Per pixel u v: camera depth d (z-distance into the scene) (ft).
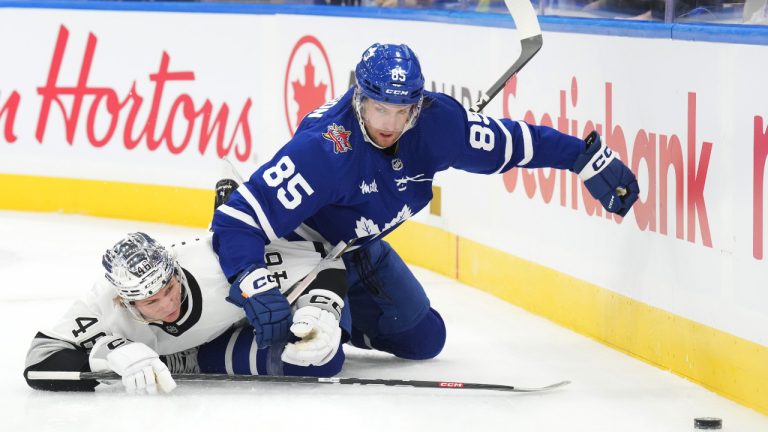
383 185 34.94
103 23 71.05
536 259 48.21
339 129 34.12
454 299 51.16
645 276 40.86
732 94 35.91
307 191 34.14
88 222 70.74
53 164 73.41
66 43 72.18
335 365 37.40
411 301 38.86
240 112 67.36
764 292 34.99
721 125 36.47
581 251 44.88
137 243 33.22
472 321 47.11
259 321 33.83
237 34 66.90
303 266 35.78
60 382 35.60
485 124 36.45
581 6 45.80
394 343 40.27
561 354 41.98
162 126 70.13
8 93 73.87
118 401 35.17
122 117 71.36
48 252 61.98
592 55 43.65
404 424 33.19
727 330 36.68
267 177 34.24
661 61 39.32
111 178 72.02
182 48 68.95
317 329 34.09
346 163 34.17
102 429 32.83
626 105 41.60
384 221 35.86
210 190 68.85
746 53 35.24
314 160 33.99
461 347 42.98
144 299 33.40
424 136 34.81
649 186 40.40
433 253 57.16
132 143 71.15
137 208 71.51
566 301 46.09
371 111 33.06
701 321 37.91
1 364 40.34
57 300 51.34
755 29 34.81
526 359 41.27
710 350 37.50
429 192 36.11
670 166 39.11
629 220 41.68
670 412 34.88
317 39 62.95
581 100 44.60
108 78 71.46
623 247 42.11
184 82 69.15
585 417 34.17
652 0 40.93
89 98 72.08
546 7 48.16
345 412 34.24
